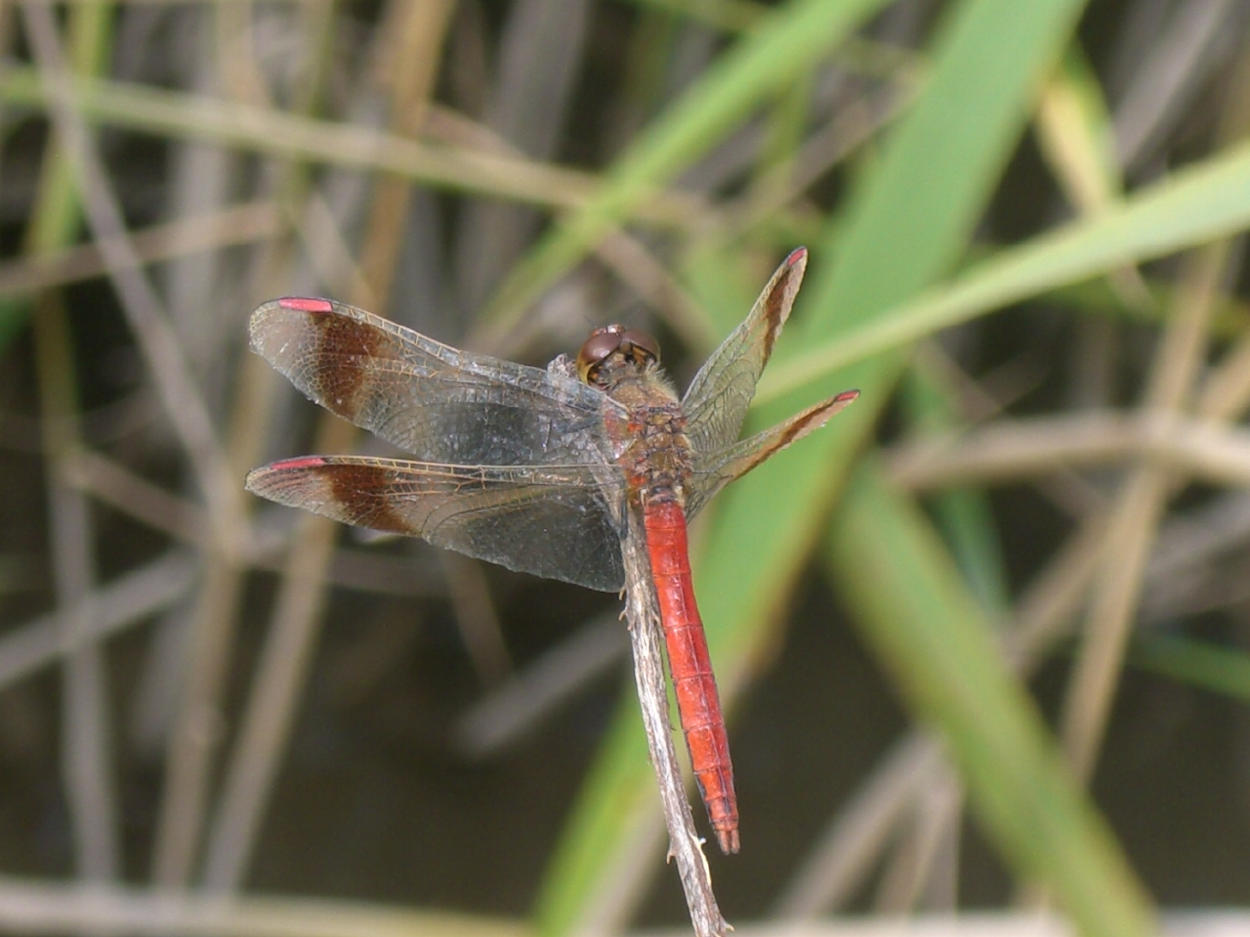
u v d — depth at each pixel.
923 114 0.66
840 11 0.67
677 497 0.65
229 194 0.85
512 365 0.65
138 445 1.01
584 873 0.66
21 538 1.05
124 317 1.04
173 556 0.91
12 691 0.99
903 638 0.67
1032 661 0.72
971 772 0.67
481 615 1.02
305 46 0.70
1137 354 0.99
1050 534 1.14
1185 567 0.96
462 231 0.94
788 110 0.70
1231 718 1.08
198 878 0.91
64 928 0.72
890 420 0.88
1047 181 0.96
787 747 1.07
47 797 0.97
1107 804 1.04
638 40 0.90
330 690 1.05
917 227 0.66
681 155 0.67
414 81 0.69
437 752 1.04
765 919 0.93
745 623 0.66
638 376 0.65
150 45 0.90
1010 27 0.66
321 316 0.64
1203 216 0.64
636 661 0.64
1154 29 0.86
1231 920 0.68
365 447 0.78
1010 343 1.05
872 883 0.91
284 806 0.98
